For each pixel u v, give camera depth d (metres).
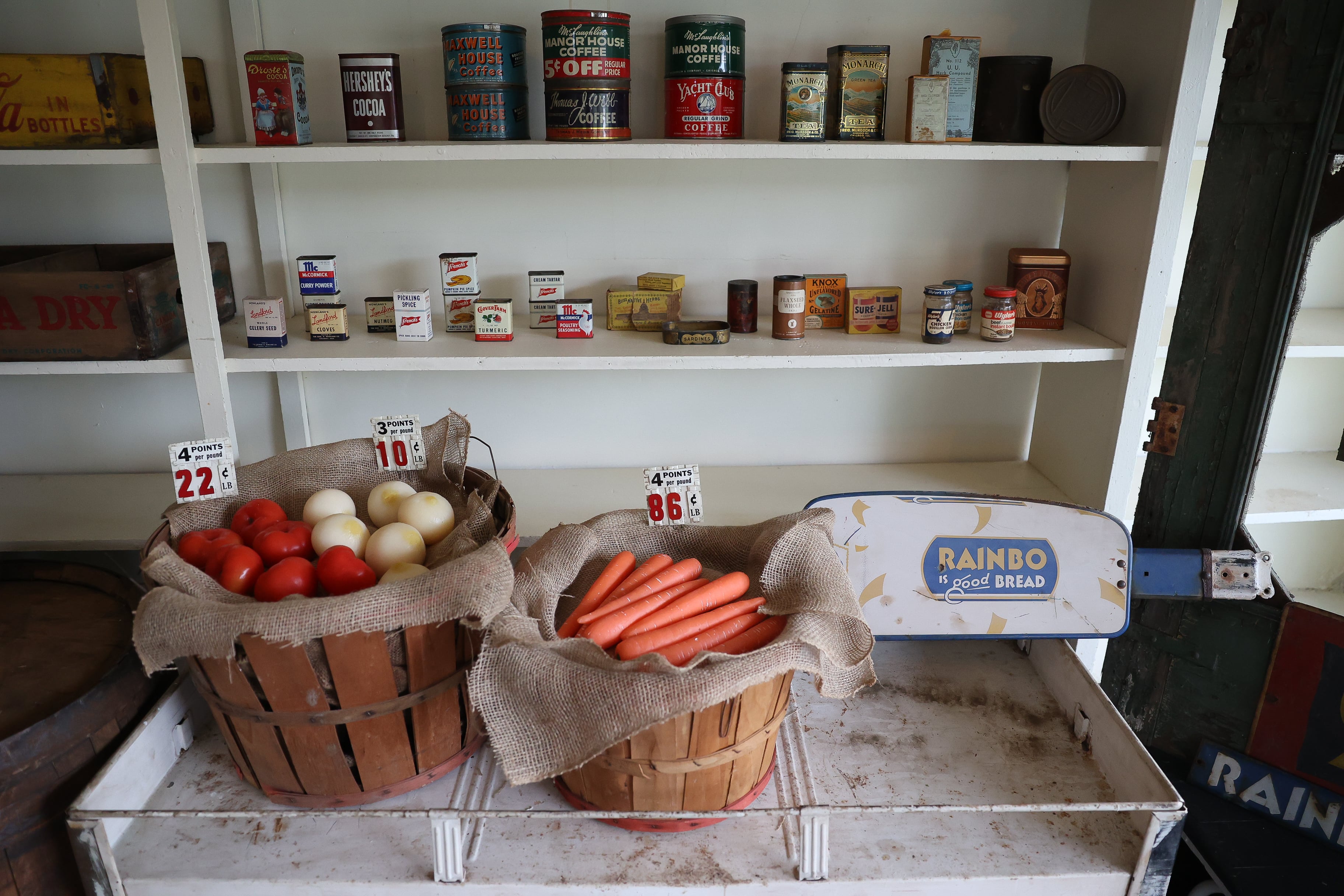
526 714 1.18
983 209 2.07
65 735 1.27
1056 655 1.66
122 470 2.19
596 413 2.20
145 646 1.15
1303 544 2.24
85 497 2.04
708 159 2.00
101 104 1.57
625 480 2.17
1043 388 2.16
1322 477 2.02
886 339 1.88
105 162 1.56
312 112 1.92
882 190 2.04
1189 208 2.11
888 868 1.26
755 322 1.93
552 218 2.04
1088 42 1.94
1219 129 1.60
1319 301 2.09
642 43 1.91
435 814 1.19
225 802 1.37
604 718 1.12
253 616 1.12
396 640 1.21
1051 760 1.49
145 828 1.33
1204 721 1.83
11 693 1.35
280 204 1.99
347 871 1.25
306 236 2.02
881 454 2.27
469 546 1.30
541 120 1.94
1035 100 1.79
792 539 1.43
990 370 2.20
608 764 1.23
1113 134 1.84
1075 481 2.01
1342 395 2.13
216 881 1.23
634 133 1.97
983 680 1.71
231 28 1.86
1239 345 1.66
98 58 1.55
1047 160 1.73
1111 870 1.26
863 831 1.33
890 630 1.63
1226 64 1.57
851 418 2.23
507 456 2.23
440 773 1.39
